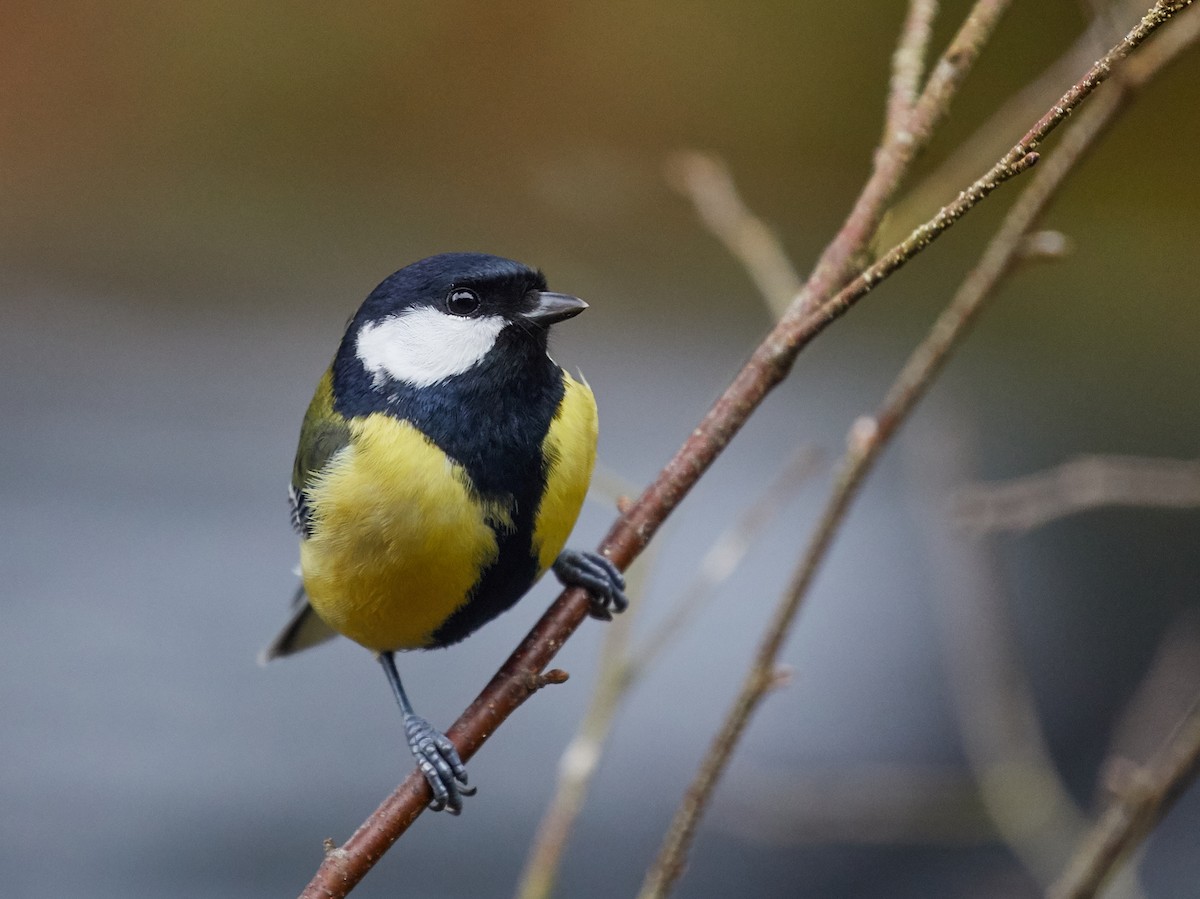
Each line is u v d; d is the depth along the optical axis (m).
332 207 17.91
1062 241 5.01
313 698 11.62
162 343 15.85
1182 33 4.86
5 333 15.62
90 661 11.59
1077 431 13.87
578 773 5.54
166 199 18.20
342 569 5.56
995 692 7.32
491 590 5.62
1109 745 10.71
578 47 18.38
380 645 5.95
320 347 16.03
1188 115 16.83
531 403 5.54
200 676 11.52
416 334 5.59
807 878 10.06
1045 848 7.13
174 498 13.44
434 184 18.48
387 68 18.61
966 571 7.37
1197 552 12.73
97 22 18.59
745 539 6.07
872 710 11.31
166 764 10.58
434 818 10.77
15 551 12.69
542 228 17.86
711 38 18.16
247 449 14.30
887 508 13.55
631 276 17.30
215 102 18.69
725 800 8.51
